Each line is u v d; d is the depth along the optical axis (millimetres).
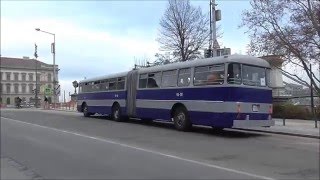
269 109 19250
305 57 26656
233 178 9602
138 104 24578
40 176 10281
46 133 19984
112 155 13203
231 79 18219
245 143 16016
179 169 10773
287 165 11227
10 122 27203
